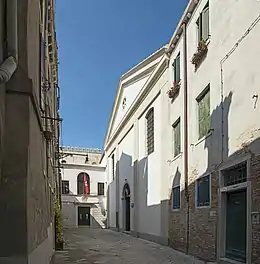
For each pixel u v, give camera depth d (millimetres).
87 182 41312
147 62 23922
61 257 13875
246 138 9297
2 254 4133
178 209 15695
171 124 17297
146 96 22188
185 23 15219
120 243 19781
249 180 8984
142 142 23062
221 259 10625
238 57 10008
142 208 22672
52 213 13266
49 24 11312
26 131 4402
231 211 10406
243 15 9750
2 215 4188
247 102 9336
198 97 13508
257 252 8406
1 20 4051
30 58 4867
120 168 30266
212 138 11797
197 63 13586
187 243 14195
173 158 16781
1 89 4094
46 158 8391
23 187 4277
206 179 12289
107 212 37031
